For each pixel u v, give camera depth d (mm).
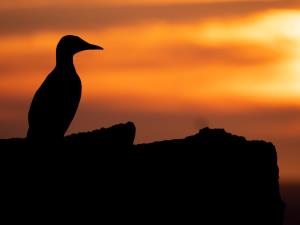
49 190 15836
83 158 16312
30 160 16266
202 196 16156
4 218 15547
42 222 15586
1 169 16078
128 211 15836
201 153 16516
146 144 16766
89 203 15789
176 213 15961
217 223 16047
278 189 16688
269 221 16438
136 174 16156
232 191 16266
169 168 16266
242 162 16484
